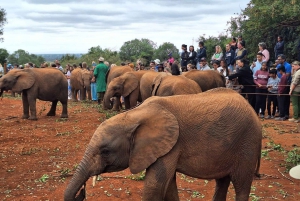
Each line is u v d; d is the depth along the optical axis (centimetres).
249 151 501
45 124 1347
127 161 475
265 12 2070
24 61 7969
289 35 2127
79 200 466
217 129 485
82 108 1830
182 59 1894
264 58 1541
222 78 1455
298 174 282
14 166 865
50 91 1449
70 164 877
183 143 480
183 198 671
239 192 514
